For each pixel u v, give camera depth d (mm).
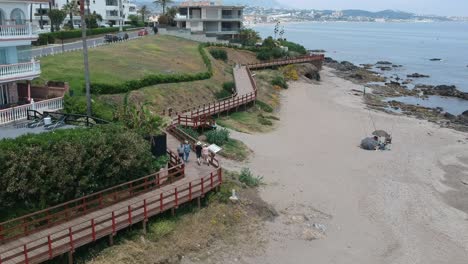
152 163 31859
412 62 143000
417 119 65375
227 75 76000
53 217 24859
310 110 65812
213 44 96250
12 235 23625
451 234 32531
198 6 114188
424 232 32594
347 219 33594
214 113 53094
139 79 53688
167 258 25969
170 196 28672
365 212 34906
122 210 27094
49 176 25328
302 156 45500
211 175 31375
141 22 140500
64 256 23375
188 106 54938
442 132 59031
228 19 116500
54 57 59344
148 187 30453
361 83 95375
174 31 106500
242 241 29047
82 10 34062
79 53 65375
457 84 100438
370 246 30297
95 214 26406
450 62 144375
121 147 29188
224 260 27109
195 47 89875
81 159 26484
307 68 94062
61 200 26000
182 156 35844
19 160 24203
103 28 103625
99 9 137750
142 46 81438
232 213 31125
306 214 33531
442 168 45750
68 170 26062
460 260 29344
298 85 83938
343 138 53281
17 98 39625
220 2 122125
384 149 50156
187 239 27734
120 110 36250
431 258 29422
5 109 33781
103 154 27594
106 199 28188
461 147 53000
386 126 60188
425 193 39156
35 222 23469
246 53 99250
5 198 23969
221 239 28766
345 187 38938
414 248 30453
